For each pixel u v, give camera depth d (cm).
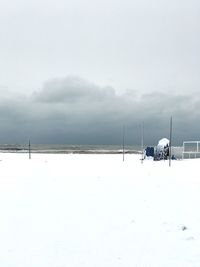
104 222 898
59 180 1875
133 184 1653
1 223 899
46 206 1118
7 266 604
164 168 2648
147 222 888
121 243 723
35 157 4544
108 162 3556
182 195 1288
